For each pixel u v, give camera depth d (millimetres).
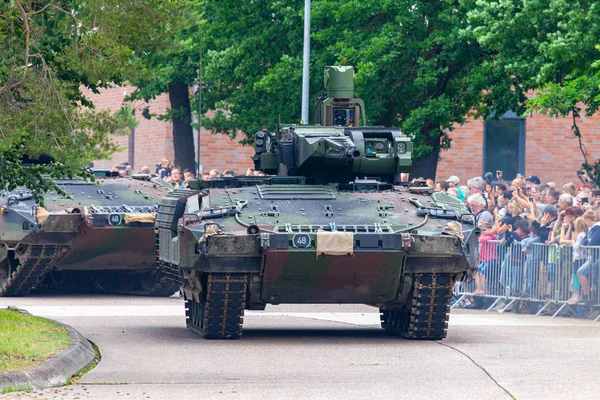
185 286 45125
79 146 42969
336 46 84125
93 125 43531
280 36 90250
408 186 47312
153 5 43750
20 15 42000
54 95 41844
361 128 48906
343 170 48156
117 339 43094
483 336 45469
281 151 48406
